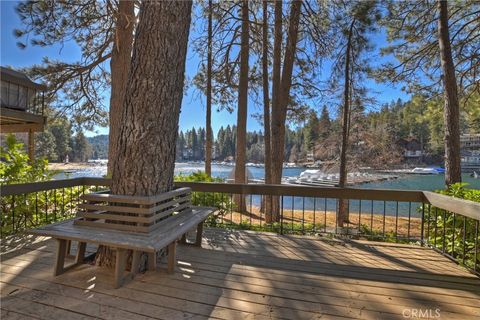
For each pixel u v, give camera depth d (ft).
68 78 23.99
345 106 24.40
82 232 6.76
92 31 22.41
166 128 8.27
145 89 7.84
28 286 6.65
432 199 9.79
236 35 26.99
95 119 28.84
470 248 9.11
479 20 20.77
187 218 8.43
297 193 11.78
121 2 18.97
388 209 33.71
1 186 9.04
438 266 8.61
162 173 8.23
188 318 5.50
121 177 7.92
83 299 6.10
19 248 9.33
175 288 6.75
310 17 22.08
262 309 5.90
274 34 23.44
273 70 23.08
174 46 8.19
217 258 8.95
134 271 7.23
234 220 22.30
